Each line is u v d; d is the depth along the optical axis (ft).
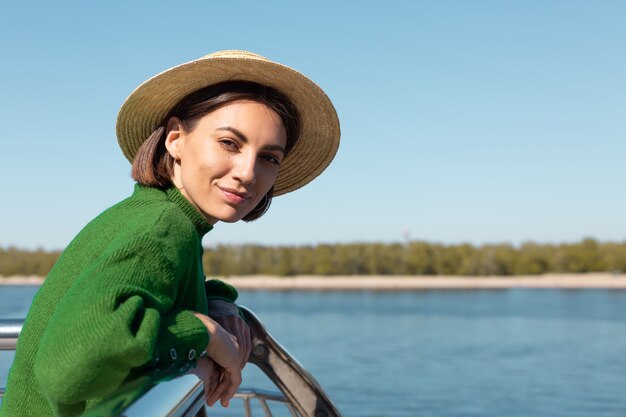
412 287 589.32
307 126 5.56
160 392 2.81
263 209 5.89
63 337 3.20
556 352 145.28
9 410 3.95
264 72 4.73
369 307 328.49
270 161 4.71
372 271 612.29
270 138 4.62
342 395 91.20
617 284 572.92
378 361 129.59
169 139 4.71
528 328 209.36
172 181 4.75
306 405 5.10
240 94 4.62
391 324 224.94
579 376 108.88
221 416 58.95
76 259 4.00
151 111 4.88
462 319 249.75
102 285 3.35
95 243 3.98
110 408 2.43
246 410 5.14
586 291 503.20
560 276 592.19
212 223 4.76
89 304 3.25
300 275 617.21
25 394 3.90
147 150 4.75
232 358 4.03
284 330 200.13
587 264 595.06
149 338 3.24
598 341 168.66
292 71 4.76
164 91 4.75
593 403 84.58
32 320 3.99
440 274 607.78
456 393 92.99
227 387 4.14
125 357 3.18
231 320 4.67
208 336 3.81
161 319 3.65
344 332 193.47
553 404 84.53
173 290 3.72
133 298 3.33
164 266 3.67
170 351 3.56
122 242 3.62
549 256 601.62
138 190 4.73
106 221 4.14
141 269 3.55
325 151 5.79
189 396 3.08
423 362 128.16
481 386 99.25
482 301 384.27
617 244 598.34
